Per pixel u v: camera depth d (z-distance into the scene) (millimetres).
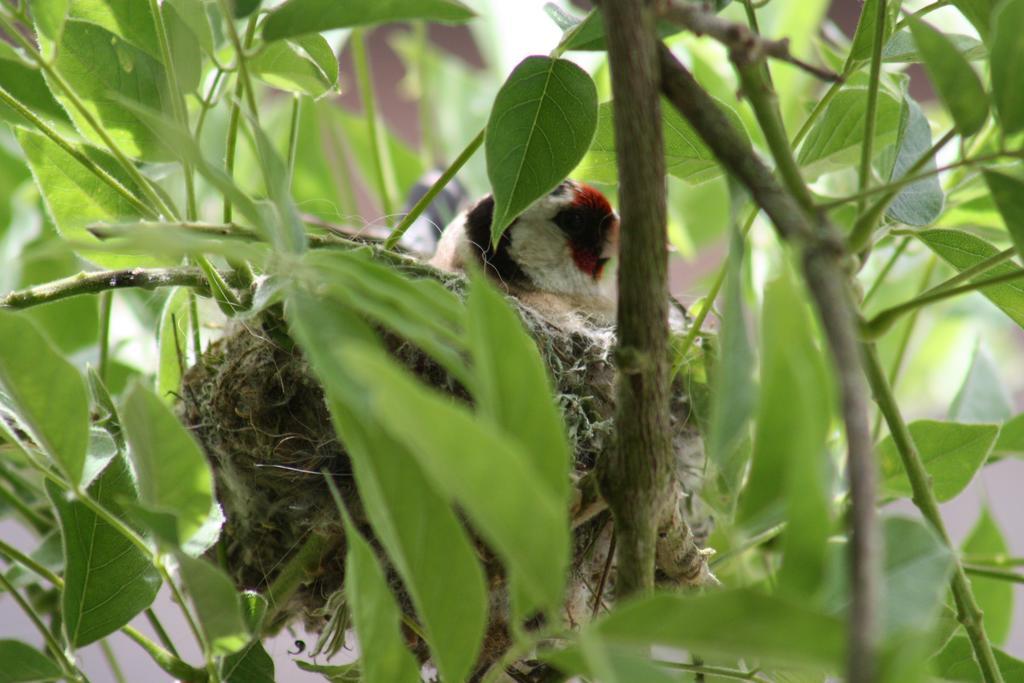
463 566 1321
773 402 1081
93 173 2316
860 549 945
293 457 2541
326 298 1359
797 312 1074
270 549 2633
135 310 3104
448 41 6297
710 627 1050
